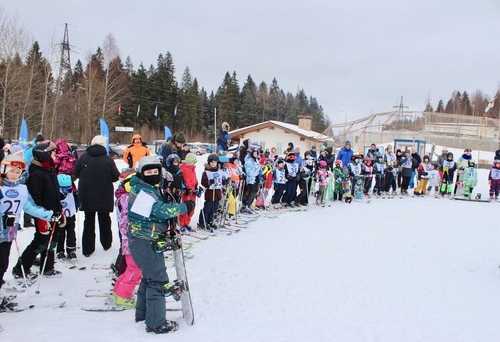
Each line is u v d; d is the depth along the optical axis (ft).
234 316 12.63
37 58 124.57
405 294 15.05
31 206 13.94
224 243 23.15
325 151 44.68
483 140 87.51
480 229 29.17
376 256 20.72
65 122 120.16
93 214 19.52
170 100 186.80
